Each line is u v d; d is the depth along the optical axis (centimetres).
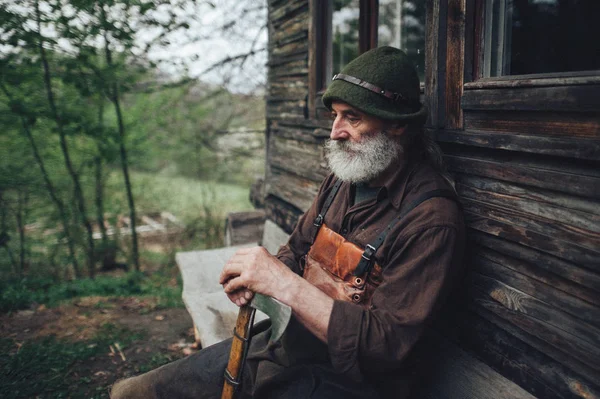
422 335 133
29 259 687
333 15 295
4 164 617
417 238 135
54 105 557
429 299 131
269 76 427
